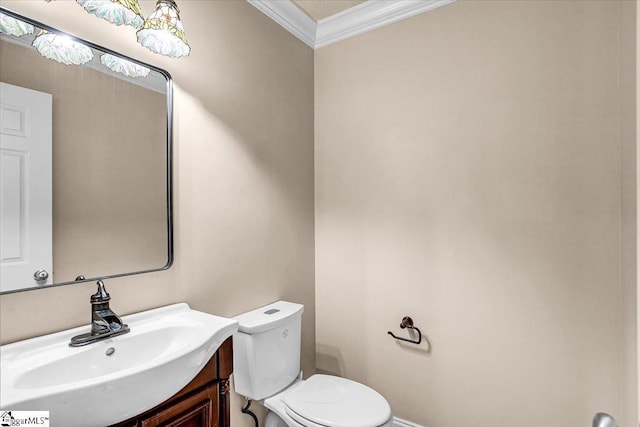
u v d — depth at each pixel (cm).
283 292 197
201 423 111
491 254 170
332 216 219
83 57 113
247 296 174
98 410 77
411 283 192
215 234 157
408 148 192
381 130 201
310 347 220
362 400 153
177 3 142
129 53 126
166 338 118
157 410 97
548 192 157
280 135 197
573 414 152
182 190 143
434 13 185
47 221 104
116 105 121
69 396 73
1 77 96
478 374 174
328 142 221
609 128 144
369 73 205
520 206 163
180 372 92
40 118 103
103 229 117
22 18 99
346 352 214
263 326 156
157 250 133
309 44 221
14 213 98
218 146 159
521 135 163
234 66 168
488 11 171
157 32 115
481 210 173
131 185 125
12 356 93
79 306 111
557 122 155
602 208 146
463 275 177
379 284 202
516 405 165
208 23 155
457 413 179
